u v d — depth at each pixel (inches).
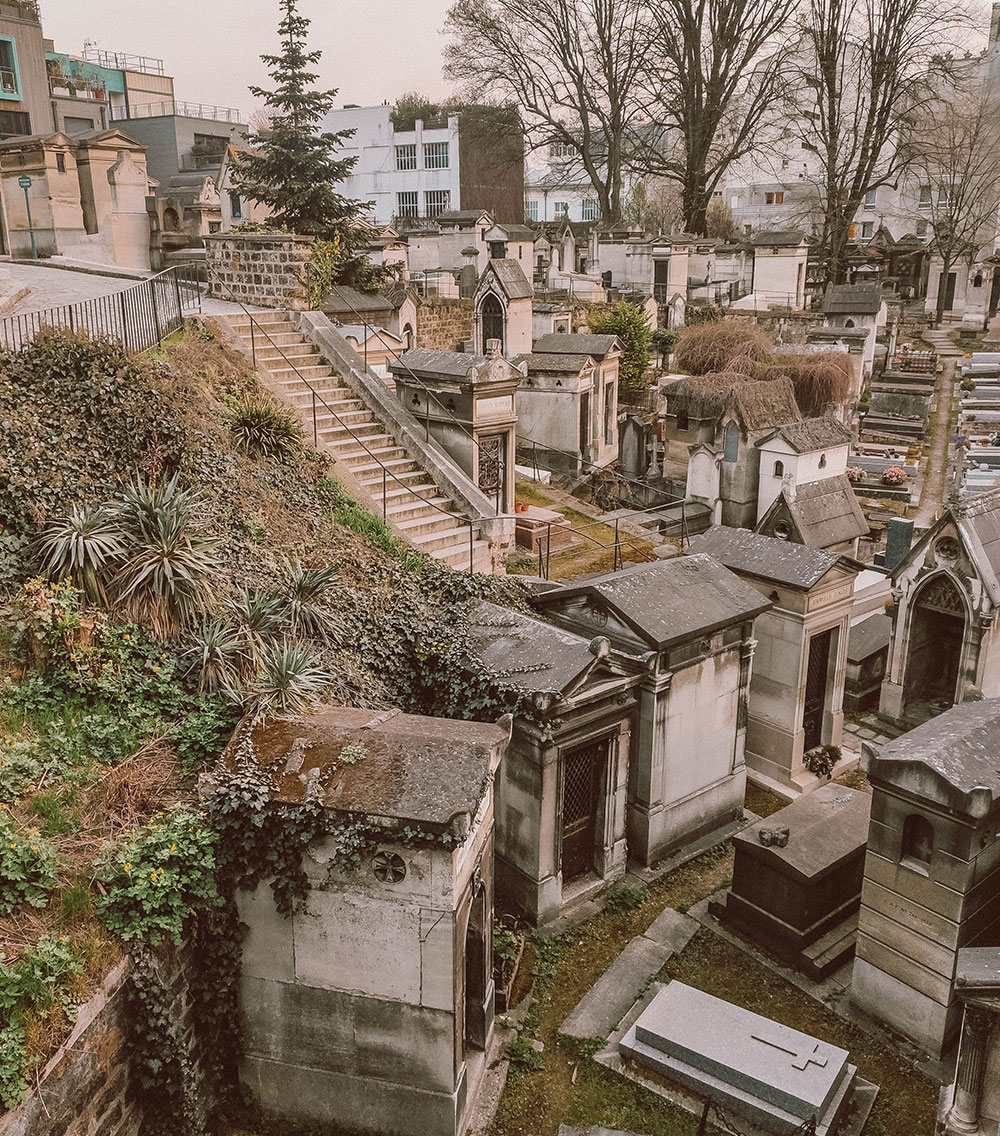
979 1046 348.8
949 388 1672.0
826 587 639.8
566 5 2047.2
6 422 486.6
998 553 693.9
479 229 1843.0
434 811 344.5
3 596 436.5
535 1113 401.1
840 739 703.7
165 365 644.1
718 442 1042.7
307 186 1114.1
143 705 429.4
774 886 498.9
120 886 343.0
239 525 564.1
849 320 1694.1
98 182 1257.4
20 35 1815.9
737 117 2320.4
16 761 374.0
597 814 547.8
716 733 593.6
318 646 510.9
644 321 1423.5
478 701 511.5
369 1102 379.9
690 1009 434.9
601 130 2472.9
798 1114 385.4
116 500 499.2
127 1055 335.3
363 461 761.0
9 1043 280.5
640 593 561.0
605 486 1093.1
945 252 2177.7
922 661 751.7
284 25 1070.4
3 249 1131.3
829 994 477.1
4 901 322.3
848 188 2532.0
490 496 858.1
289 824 356.8
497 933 479.2
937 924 429.4
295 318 857.5
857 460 1296.8
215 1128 376.8
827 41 2043.6
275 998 376.5
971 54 2193.7
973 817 404.5
